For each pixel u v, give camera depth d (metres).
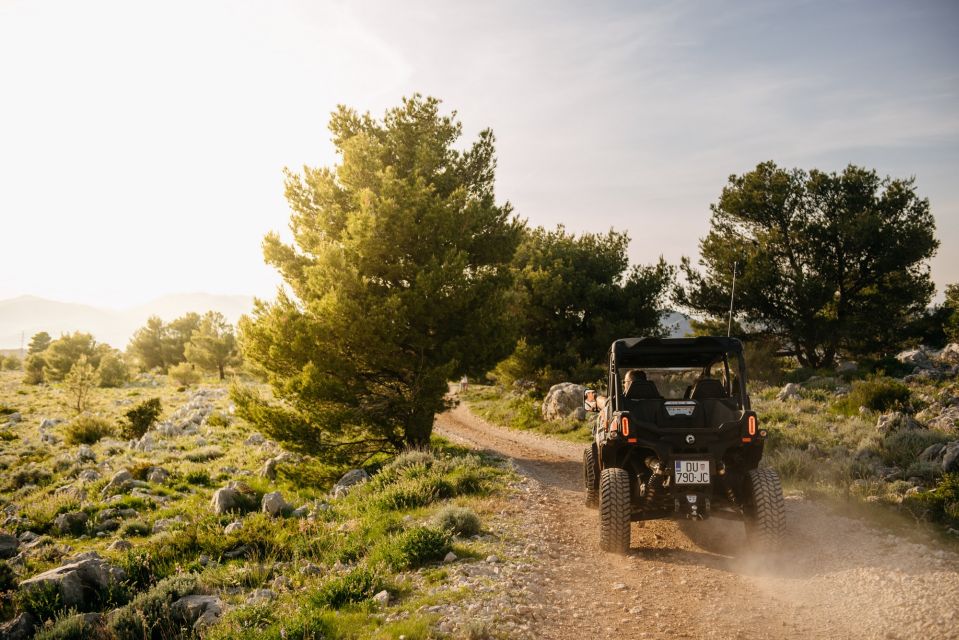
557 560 7.49
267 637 5.33
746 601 6.00
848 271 30.20
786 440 14.19
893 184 29.97
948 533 7.42
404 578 6.79
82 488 15.80
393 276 17.05
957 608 5.21
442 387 16.52
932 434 12.33
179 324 68.94
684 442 7.51
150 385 51.81
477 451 17.91
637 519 7.66
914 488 9.45
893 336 30.78
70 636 6.28
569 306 32.50
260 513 11.55
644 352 8.68
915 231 28.47
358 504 11.46
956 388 19.66
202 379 57.56
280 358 16.05
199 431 25.47
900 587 5.87
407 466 13.73
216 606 6.68
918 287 29.19
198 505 14.13
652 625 5.50
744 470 7.85
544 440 22.41
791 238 30.84
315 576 7.61
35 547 11.29
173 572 8.87
